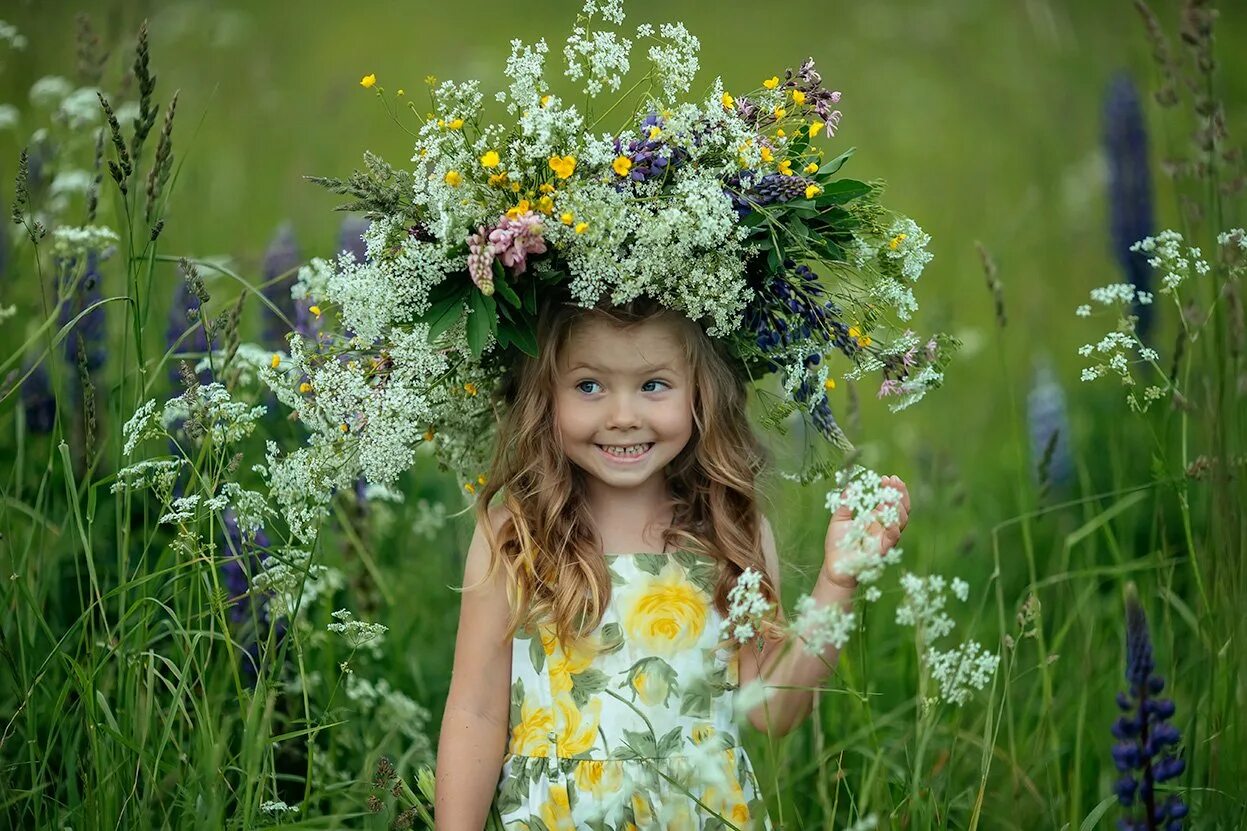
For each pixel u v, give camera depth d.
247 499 2.55
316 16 10.08
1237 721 2.61
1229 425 2.75
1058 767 2.89
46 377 3.62
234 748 3.02
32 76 4.70
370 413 2.49
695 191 2.35
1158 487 3.29
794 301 2.56
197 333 3.64
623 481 2.61
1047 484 3.26
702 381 2.65
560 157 2.39
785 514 3.03
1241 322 2.70
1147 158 4.85
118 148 2.64
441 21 10.45
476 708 2.64
